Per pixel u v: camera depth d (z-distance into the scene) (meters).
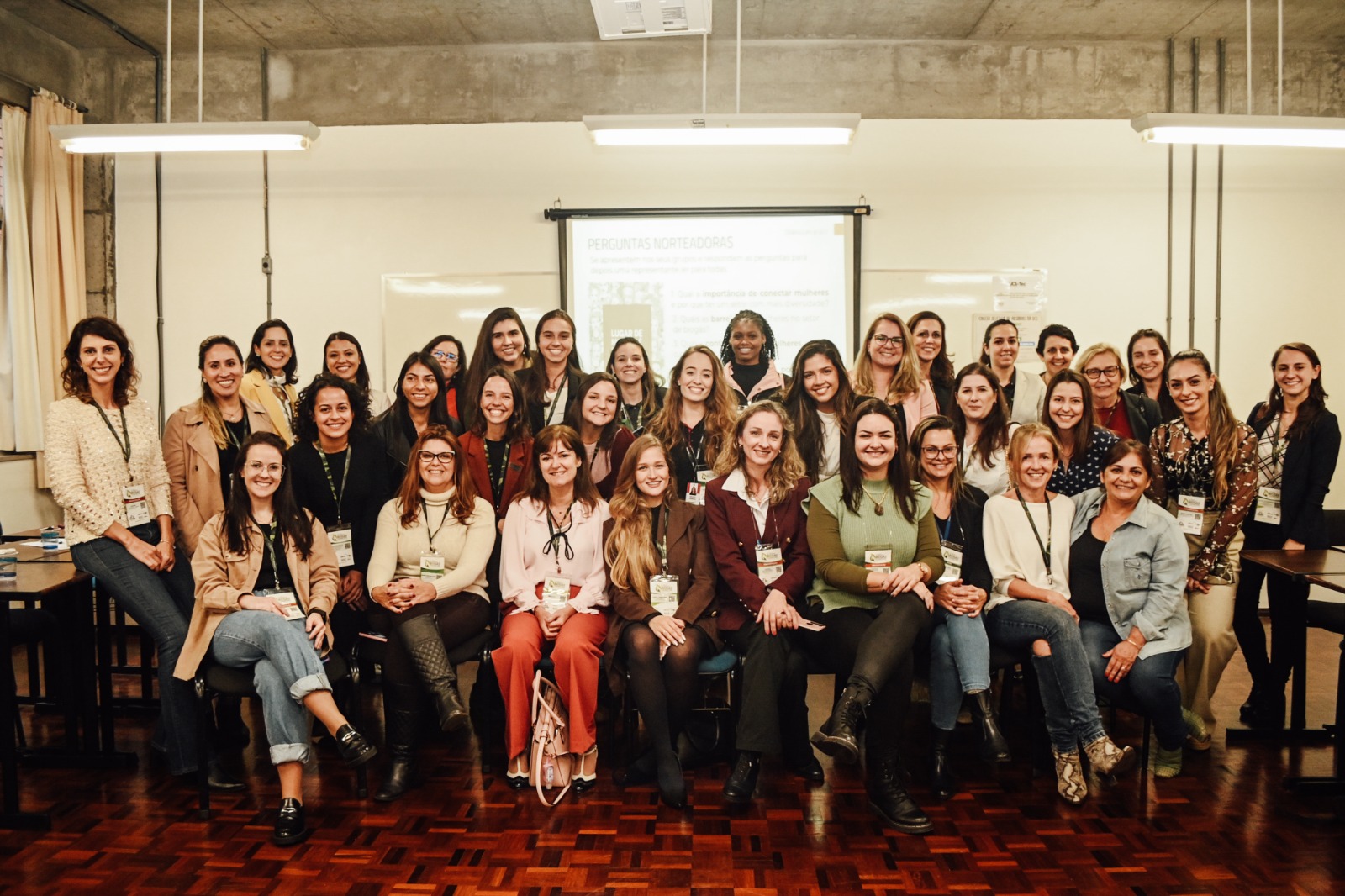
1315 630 4.94
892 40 5.28
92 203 5.38
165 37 5.23
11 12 4.84
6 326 4.81
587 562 3.12
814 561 3.03
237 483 2.93
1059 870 2.44
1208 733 3.24
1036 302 5.29
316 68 5.39
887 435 2.97
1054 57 5.29
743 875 2.42
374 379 5.37
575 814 2.79
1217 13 4.95
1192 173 5.27
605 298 5.32
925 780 3.04
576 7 4.86
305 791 2.97
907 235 5.29
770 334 4.25
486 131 5.30
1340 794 2.89
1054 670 2.84
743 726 2.80
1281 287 5.33
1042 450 3.04
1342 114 5.37
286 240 5.35
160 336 5.39
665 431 3.74
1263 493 3.62
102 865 2.48
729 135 3.81
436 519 3.19
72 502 2.97
